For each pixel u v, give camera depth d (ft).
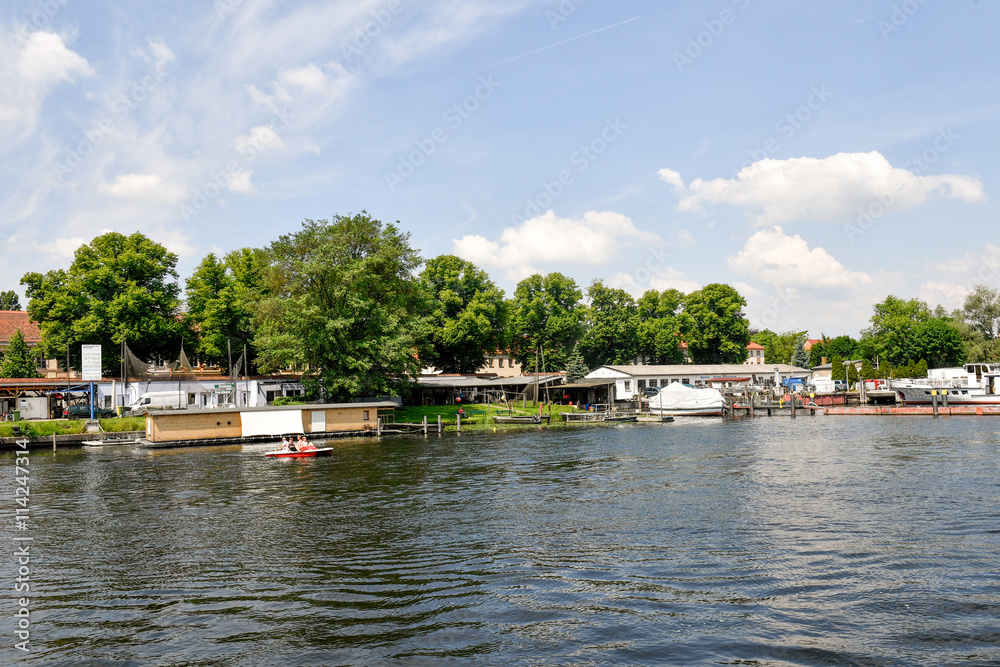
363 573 54.24
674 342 390.42
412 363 238.68
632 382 316.19
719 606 45.03
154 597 49.37
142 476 114.52
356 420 200.95
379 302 229.66
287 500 88.48
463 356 310.45
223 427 180.86
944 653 37.37
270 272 221.46
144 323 227.61
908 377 320.50
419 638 40.78
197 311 253.03
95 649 40.09
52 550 63.67
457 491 93.09
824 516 71.10
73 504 88.07
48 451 164.14
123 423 188.34
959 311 364.58
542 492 90.99
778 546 59.52
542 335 350.02
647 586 49.42
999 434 159.02
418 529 69.77
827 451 130.41
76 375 257.55
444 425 225.15
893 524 66.74
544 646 39.22
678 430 197.98
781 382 316.81
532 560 57.00
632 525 69.41
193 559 59.67
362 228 227.61
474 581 51.47
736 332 396.78
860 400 284.82
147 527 73.31
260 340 209.77
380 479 105.91
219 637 41.55
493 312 307.37
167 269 247.09
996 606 43.96
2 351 306.96
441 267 316.40
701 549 59.21
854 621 42.06
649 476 103.19
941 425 191.31
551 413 257.34
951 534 62.39
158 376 224.53
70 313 226.99
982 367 256.73
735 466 111.96
